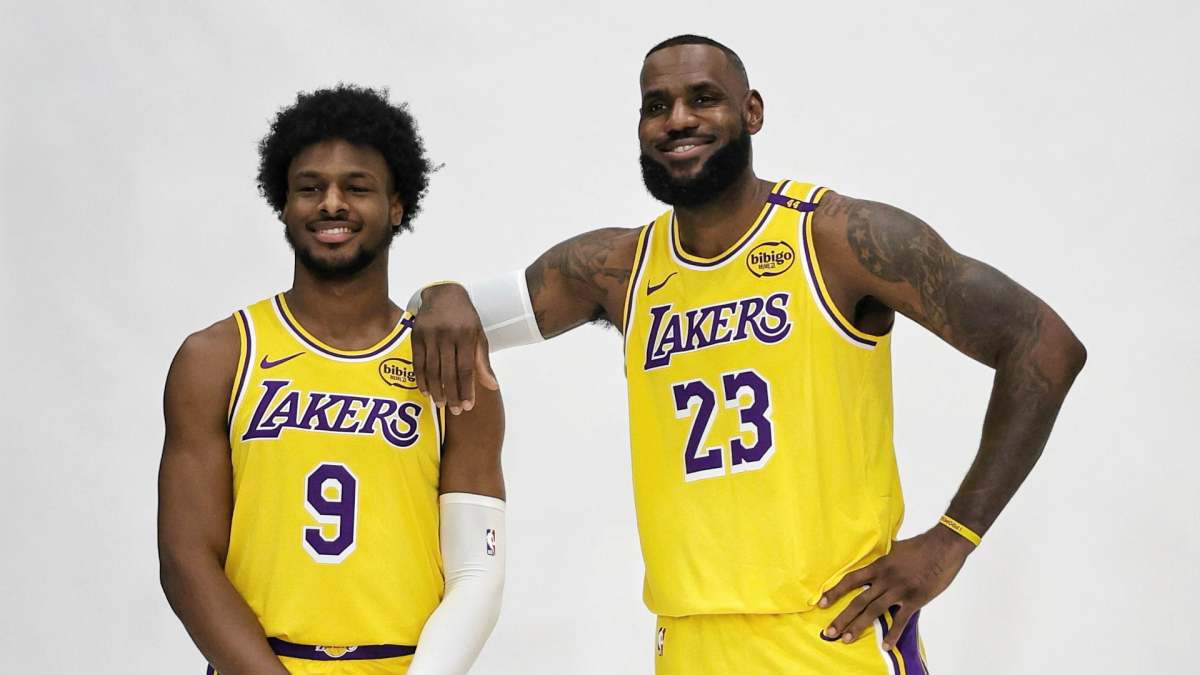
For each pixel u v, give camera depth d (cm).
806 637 245
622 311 272
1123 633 384
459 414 254
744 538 248
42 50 412
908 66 403
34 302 408
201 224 412
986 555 393
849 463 250
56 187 411
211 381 244
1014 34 398
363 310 253
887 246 248
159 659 397
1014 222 397
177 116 413
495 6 416
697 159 252
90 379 405
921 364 404
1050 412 248
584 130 415
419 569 245
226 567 241
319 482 239
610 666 402
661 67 256
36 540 398
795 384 250
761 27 410
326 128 249
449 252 416
